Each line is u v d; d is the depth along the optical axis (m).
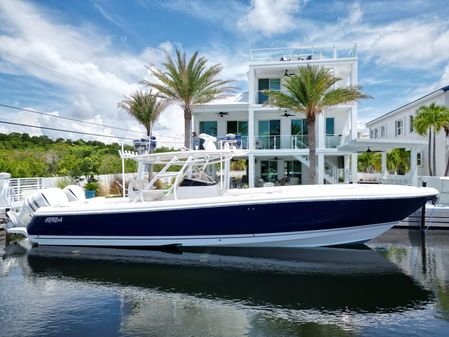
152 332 4.62
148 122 21.33
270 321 4.86
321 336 4.43
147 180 9.80
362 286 6.11
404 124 24.11
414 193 7.75
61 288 6.30
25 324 4.88
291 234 7.99
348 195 7.57
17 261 8.01
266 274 6.80
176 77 17.22
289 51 20.78
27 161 23.98
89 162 20.59
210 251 8.40
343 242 8.24
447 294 5.71
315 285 6.19
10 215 9.73
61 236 8.96
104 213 8.43
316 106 16.25
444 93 18.73
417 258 7.80
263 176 23.39
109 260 7.91
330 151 19.36
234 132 23.14
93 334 4.58
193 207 7.89
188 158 8.69
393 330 4.54
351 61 19.34
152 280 6.60
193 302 5.57
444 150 18.83
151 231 8.30
